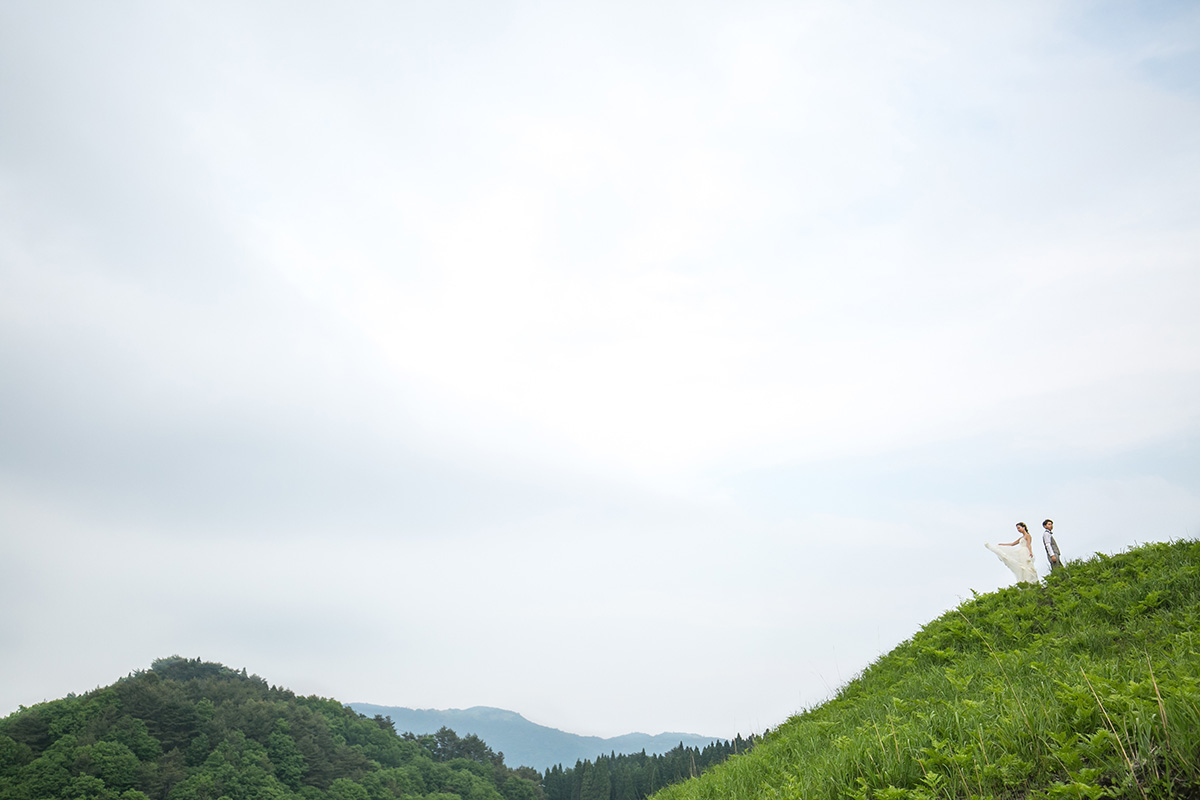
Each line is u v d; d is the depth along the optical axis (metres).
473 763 181.25
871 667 16.08
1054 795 5.13
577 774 162.00
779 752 10.67
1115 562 15.52
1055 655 10.20
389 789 140.75
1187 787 4.59
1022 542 18.31
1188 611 10.46
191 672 193.88
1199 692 5.50
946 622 15.36
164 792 109.25
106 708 122.94
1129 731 5.55
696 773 13.68
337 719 169.38
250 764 124.19
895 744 7.25
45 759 103.25
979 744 6.52
